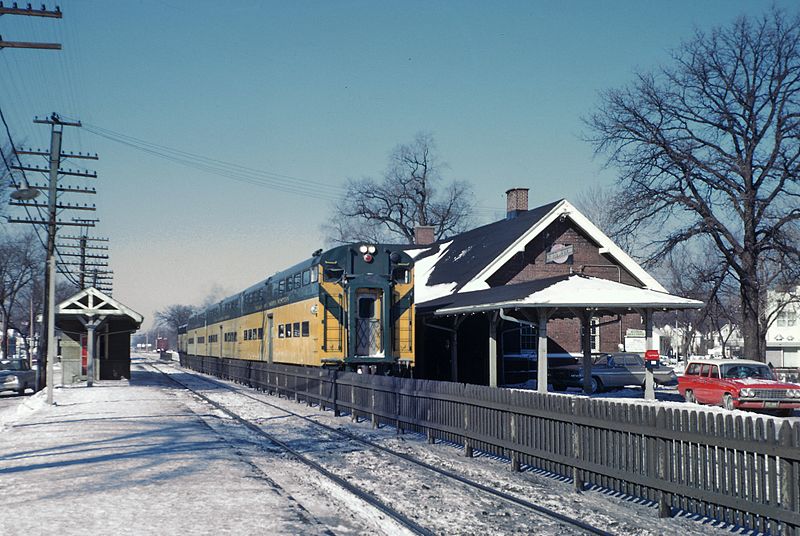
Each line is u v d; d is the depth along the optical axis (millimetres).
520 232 34688
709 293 39875
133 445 14484
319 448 15320
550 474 12016
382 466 12992
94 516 8398
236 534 7652
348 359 23234
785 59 34219
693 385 24047
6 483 10609
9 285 65188
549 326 35781
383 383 18250
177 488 10055
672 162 36000
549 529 8703
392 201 72375
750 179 34875
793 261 34312
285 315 28688
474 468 12617
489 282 34656
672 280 48844
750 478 8133
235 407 24922
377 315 23875
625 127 36719
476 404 13461
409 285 24359
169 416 20859
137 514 8500
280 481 11469
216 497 9477
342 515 9242
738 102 35281
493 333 25547
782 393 21672
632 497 10234
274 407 24750
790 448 7586
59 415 21578
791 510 7617
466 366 33594
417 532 8383
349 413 22406
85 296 34906
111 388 34375
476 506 9875
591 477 10562
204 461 12516
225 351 44469
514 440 12336
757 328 35312
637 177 37219
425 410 15883
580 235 36125
